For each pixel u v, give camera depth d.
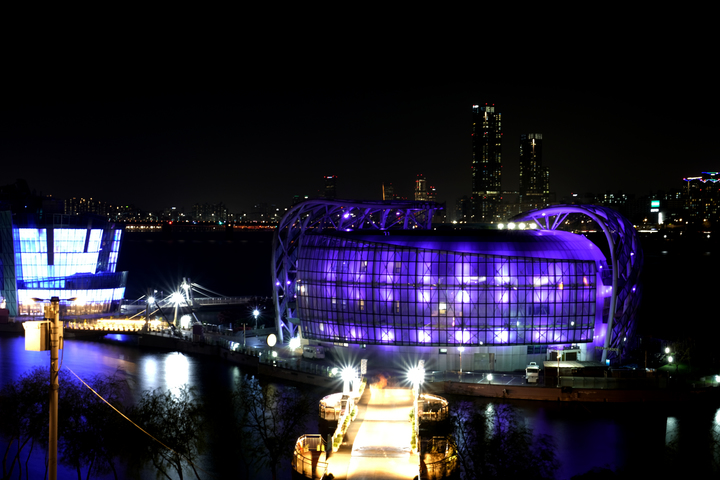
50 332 33.22
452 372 128.88
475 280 130.75
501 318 130.62
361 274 136.88
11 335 186.25
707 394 112.88
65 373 133.50
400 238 137.38
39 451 93.94
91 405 89.62
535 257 131.25
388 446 74.88
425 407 87.44
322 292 142.38
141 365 147.75
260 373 136.88
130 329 181.75
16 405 88.44
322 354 143.00
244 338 164.00
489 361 131.62
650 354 145.00
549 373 115.00
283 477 84.75
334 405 89.19
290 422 98.94
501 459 80.50
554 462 86.12
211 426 100.62
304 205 156.25
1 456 91.25
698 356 143.38
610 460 87.31
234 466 87.94
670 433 97.88
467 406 109.06
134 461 85.56
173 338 168.50
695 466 85.31
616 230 142.88
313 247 145.50
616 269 131.88
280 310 164.62
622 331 139.25
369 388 105.50
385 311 135.38
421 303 132.75
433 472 68.94
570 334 133.25
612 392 112.00
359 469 67.81
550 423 102.00
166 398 93.50
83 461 89.62
